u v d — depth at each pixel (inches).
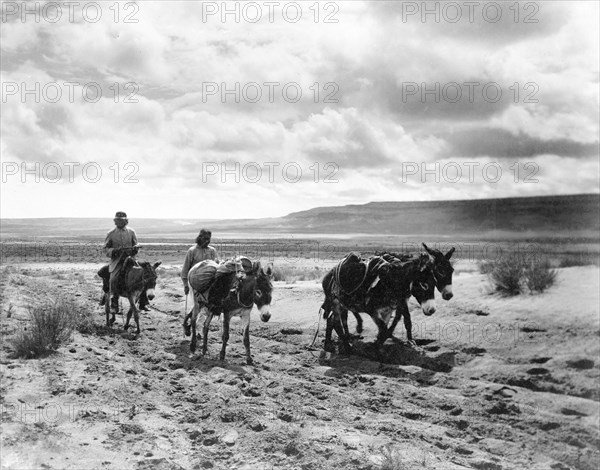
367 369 411.2
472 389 343.6
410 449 247.9
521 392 327.9
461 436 280.7
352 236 5703.7
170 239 5659.5
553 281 479.8
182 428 271.0
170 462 225.3
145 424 270.8
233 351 464.1
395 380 376.8
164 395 323.9
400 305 442.0
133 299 522.9
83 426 259.4
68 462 217.8
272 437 254.7
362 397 337.4
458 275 774.5
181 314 663.8
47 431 245.0
